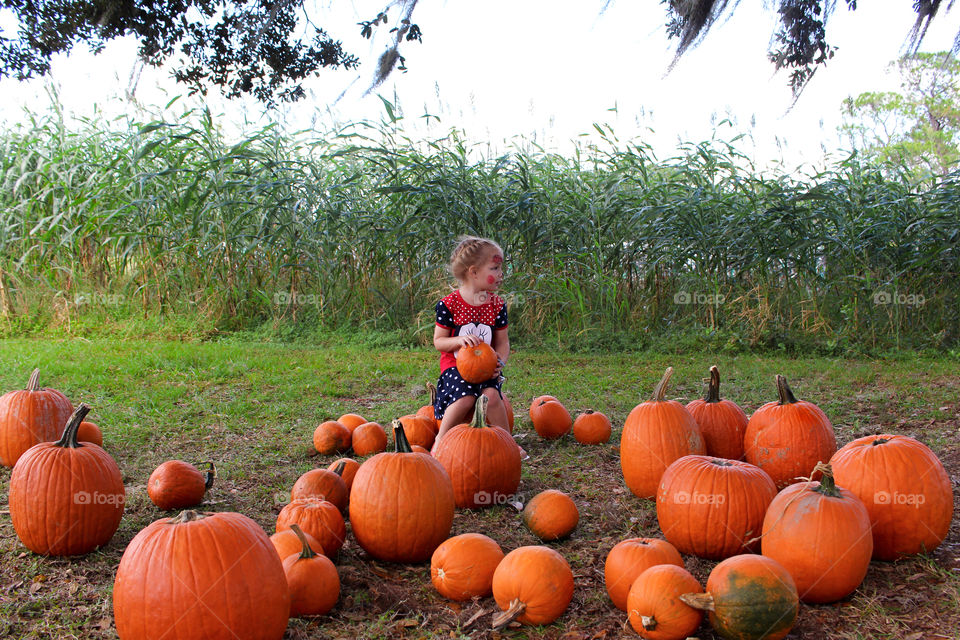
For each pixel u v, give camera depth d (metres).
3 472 4.08
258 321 9.97
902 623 2.46
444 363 4.42
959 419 5.32
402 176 10.07
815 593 2.58
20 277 9.74
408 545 2.90
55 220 9.33
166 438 4.75
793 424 3.59
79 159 10.41
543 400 4.95
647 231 9.82
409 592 2.71
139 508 3.54
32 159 10.25
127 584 2.15
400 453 3.03
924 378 7.07
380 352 8.69
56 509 2.89
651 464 3.64
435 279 9.73
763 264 9.53
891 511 2.90
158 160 10.43
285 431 4.98
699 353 8.84
